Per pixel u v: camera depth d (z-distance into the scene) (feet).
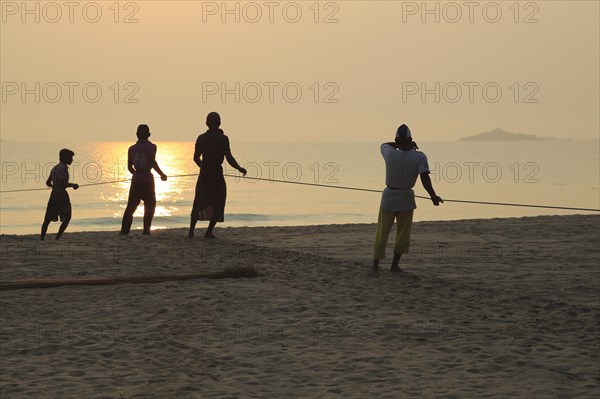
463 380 21.95
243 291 32.81
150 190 50.47
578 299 34.06
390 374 22.34
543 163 571.28
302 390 20.80
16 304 29.94
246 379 21.61
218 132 47.70
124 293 32.14
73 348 24.41
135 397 19.92
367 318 28.91
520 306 31.99
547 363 23.94
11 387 20.57
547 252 47.83
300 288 33.99
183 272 36.96
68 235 51.42
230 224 154.71
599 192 257.75
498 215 168.45
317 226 64.03
